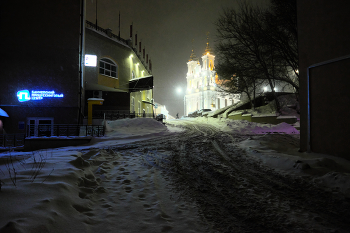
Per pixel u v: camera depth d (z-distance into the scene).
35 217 2.91
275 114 24.53
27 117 18.53
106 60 29.69
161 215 3.86
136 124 21.64
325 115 8.27
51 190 3.81
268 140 12.03
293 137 13.46
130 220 3.62
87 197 4.33
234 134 18.06
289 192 5.21
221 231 3.42
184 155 9.77
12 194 3.43
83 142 14.96
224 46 25.86
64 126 18.53
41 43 19.05
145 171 7.01
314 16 8.82
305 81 9.20
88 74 26.81
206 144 12.88
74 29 19.50
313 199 4.76
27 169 4.97
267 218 3.88
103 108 27.62
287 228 3.53
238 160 8.68
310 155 8.46
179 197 4.87
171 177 6.43
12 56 18.73
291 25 21.00
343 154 7.52
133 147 12.11
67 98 19.02
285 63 24.44
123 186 5.40
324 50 8.34
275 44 22.91
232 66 26.89
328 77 8.22
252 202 4.62
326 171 6.48
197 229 3.45
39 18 19.16
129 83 32.56
